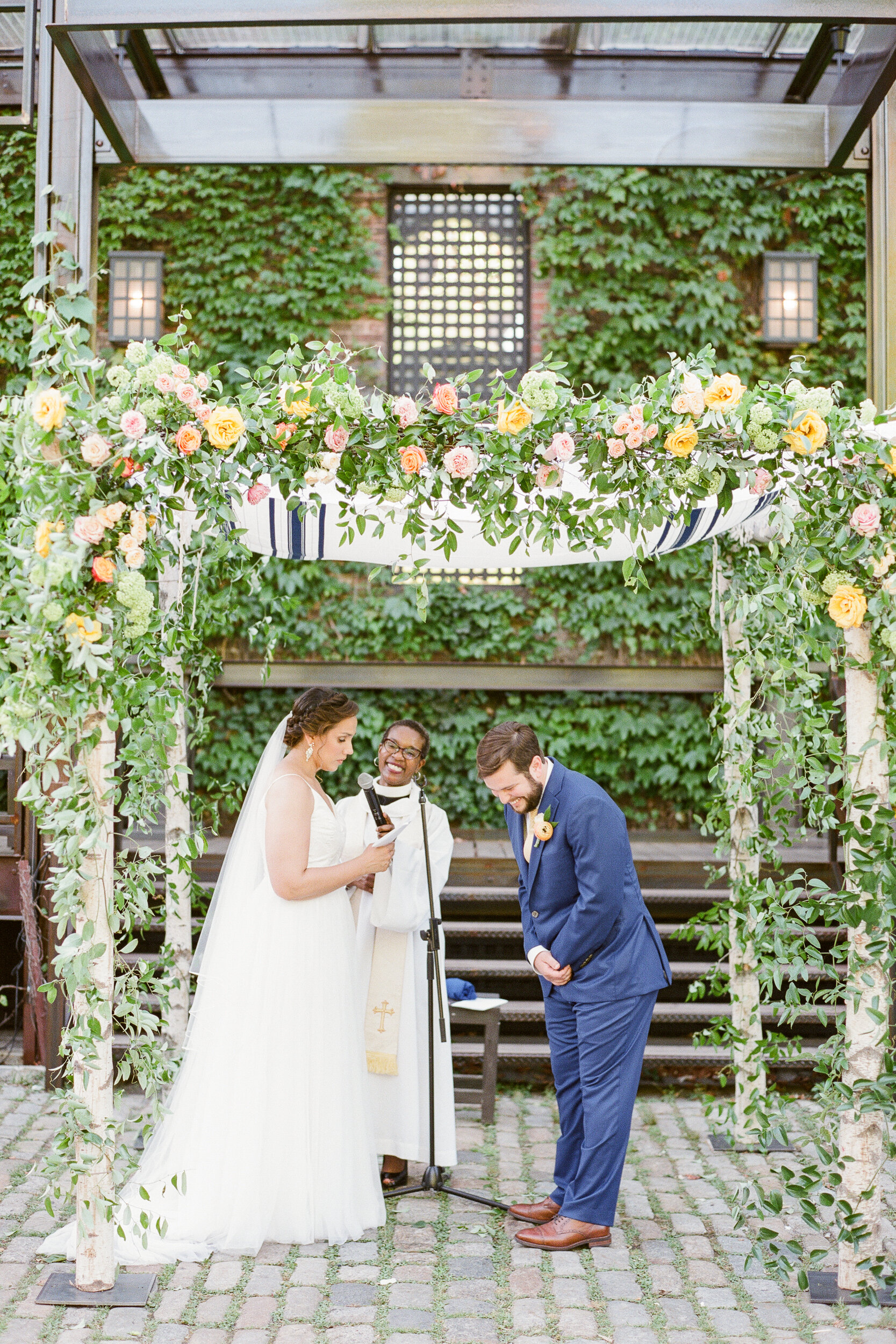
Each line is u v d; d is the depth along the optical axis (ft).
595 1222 11.76
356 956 12.91
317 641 26.73
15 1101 16.02
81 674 9.87
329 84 17.87
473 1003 15.71
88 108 15.98
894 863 10.65
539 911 11.99
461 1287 10.84
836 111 16.71
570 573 27.02
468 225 27.94
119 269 26.13
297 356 10.46
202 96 17.62
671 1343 9.90
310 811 11.94
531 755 11.41
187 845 11.49
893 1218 12.63
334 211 27.32
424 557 10.96
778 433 10.50
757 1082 14.67
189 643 11.31
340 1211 11.78
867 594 10.93
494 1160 14.23
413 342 27.94
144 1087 10.79
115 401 10.00
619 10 12.93
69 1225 11.74
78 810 10.09
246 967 11.93
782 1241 11.98
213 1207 11.57
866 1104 10.46
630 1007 11.50
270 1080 11.74
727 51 17.85
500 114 17.40
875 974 10.83
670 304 27.58
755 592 13.83
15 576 9.82
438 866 13.37
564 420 10.48
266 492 10.59
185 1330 9.98
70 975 10.05
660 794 27.20
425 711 26.94
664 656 27.32
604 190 27.17
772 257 26.58
